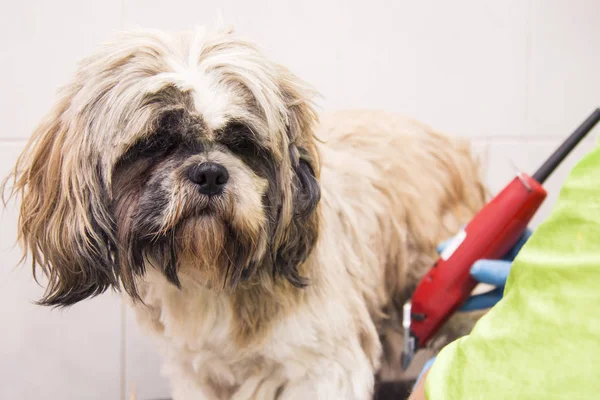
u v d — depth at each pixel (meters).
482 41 1.85
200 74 1.13
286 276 1.29
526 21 1.87
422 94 1.83
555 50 1.90
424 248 1.75
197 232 1.13
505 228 1.31
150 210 1.11
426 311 1.38
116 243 1.17
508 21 1.86
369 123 1.76
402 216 1.71
